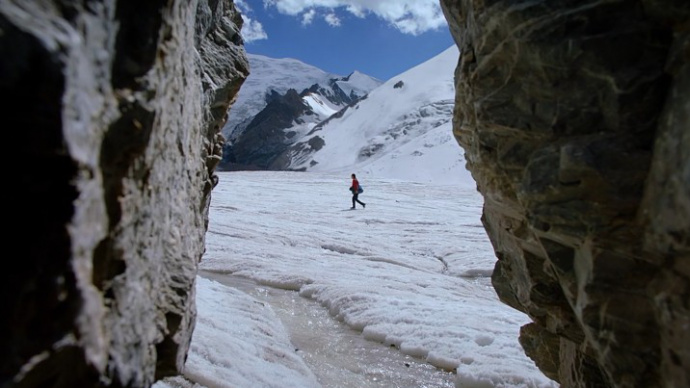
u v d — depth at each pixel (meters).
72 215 1.62
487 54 3.50
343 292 10.84
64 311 1.67
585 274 2.92
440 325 8.80
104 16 1.86
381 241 18.14
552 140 3.15
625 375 2.73
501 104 3.38
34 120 1.50
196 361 5.63
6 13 1.44
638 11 2.79
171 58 2.55
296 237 17.77
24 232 1.57
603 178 2.77
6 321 1.56
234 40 5.10
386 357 7.87
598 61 2.86
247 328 7.62
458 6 4.30
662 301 2.50
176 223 3.17
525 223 3.80
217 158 4.86
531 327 5.00
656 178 2.56
